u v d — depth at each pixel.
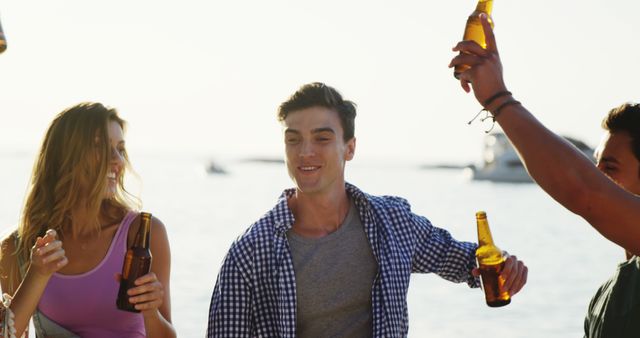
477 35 2.59
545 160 1.84
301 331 3.15
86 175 3.23
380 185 64.00
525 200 43.25
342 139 3.14
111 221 3.34
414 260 3.32
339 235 3.17
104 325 3.25
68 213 3.26
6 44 2.43
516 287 3.10
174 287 13.18
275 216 3.14
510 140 1.90
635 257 2.53
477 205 39.03
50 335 3.26
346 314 3.16
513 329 10.70
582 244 21.33
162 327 3.10
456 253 3.32
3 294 3.09
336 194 3.17
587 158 1.85
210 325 3.13
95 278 3.24
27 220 3.27
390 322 3.12
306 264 3.13
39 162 3.29
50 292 3.24
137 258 3.02
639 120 2.60
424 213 33.31
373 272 3.17
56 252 2.87
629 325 2.48
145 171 99.19
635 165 2.60
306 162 3.10
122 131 3.34
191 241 20.45
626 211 1.82
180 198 40.31
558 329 10.75
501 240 22.73
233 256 3.11
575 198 1.83
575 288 14.11
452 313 11.44
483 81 1.93
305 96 3.11
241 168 126.75
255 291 3.11
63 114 3.29
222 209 32.41
